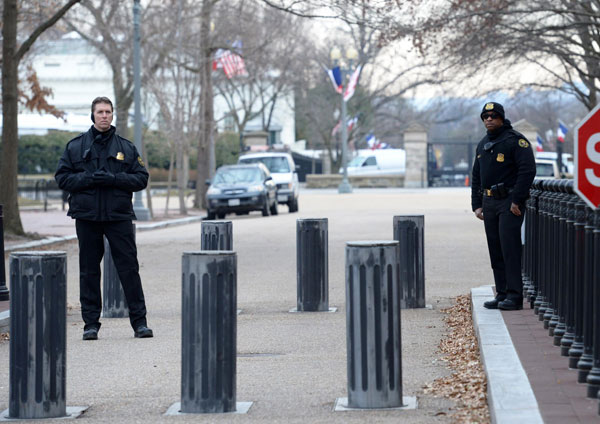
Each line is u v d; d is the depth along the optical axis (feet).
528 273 62.28
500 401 30.09
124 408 36.14
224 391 34.42
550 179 50.31
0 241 66.49
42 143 407.03
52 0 156.66
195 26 234.99
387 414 33.22
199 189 235.20
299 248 64.03
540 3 125.49
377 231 136.26
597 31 141.18
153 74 205.05
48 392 35.12
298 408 34.94
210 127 232.73
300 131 555.28
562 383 33.19
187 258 34.42
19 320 35.24
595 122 33.09
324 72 387.75
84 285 53.16
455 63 134.00
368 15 112.37
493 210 54.19
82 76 478.59
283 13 228.22
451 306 63.31
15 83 130.62
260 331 55.11
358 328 34.27
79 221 52.37
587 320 33.65
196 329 34.35
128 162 52.24
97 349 49.62
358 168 419.33
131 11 210.59
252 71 284.00
